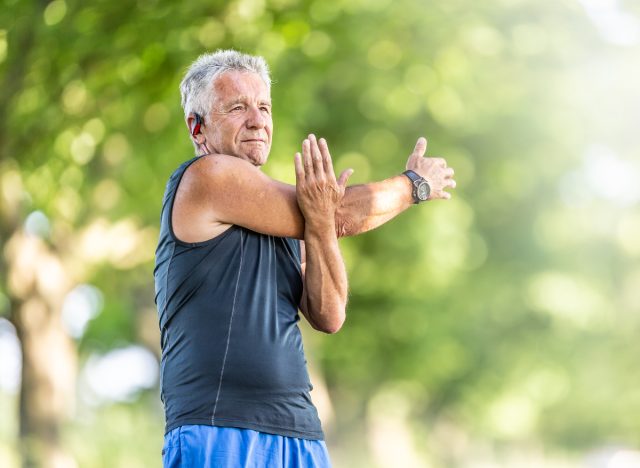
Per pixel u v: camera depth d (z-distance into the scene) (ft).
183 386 23.73
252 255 24.36
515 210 104.42
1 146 68.39
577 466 169.37
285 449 23.84
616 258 106.93
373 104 86.74
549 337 113.50
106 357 135.85
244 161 24.64
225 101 25.12
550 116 91.91
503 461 169.99
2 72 65.10
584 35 90.22
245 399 23.59
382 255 99.30
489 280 105.19
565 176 100.32
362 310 106.73
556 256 106.01
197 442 23.27
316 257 24.62
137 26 64.18
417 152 26.81
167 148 70.38
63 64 65.00
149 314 108.47
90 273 85.46
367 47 77.56
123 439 110.32
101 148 72.23
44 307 82.43
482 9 82.48
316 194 24.31
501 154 96.73
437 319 105.70
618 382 122.83
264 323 24.04
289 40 66.80
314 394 102.63
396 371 109.70
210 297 23.88
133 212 78.74
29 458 81.30
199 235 24.13
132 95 66.85
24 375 82.99
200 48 64.64
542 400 120.26
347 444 147.13
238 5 65.05
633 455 164.66
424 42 81.00
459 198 96.68
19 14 63.72
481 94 88.63
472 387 117.60
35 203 74.02
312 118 87.86
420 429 150.00
